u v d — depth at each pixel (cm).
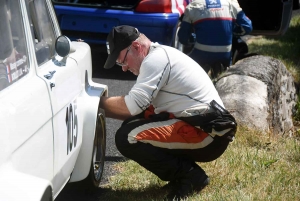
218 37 841
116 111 456
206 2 841
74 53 457
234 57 916
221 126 437
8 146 291
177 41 909
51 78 367
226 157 533
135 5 853
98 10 855
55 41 421
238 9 853
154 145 445
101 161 495
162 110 448
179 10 880
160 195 467
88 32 867
